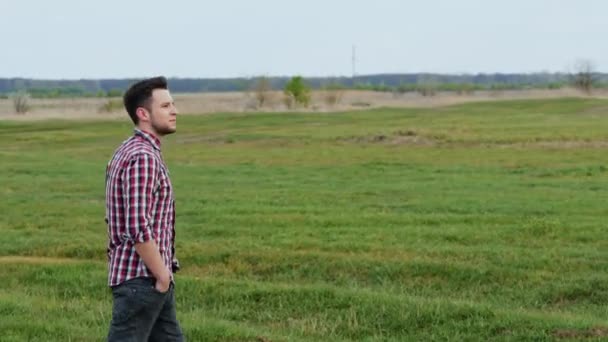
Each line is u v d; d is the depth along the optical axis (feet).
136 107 26.84
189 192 97.81
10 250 63.21
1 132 239.30
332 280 53.57
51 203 89.04
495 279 51.80
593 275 52.24
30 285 51.75
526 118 250.57
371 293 46.60
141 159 25.98
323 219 74.49
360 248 61.00
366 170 126.62
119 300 26.48
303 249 61.05
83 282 51.49
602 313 45.57
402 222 73.26
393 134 188.34
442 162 140.15
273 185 106.22
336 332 41.57
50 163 137.69
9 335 37.78
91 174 120.26
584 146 161.48
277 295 46.73
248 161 147.54
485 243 63.21
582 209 79.51
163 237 26.63
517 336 38.99
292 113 308.40
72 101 516.73
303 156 155.02
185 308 46.11
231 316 44.39
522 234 66.08
